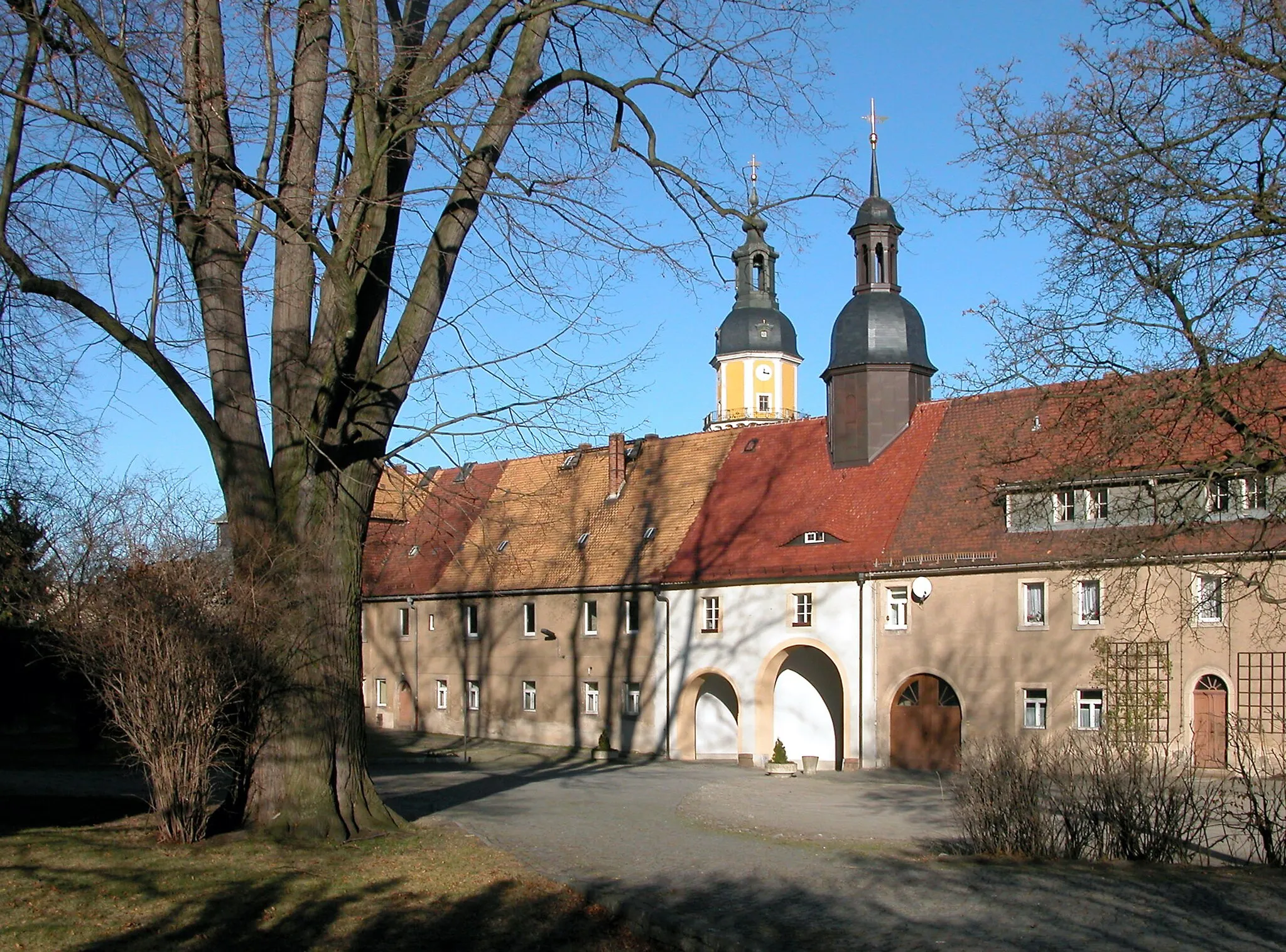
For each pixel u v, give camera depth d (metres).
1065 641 29.88
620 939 9.76
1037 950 8.87
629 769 34.66
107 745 33.53
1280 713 25.84
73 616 14.23
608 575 42.00
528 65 14.62
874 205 38.75
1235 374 12.64
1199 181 12.91
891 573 33.44
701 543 39.97
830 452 39.09
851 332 38.09
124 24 12.95
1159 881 11.45
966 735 31.39
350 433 14.16
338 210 13.07
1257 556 14.52
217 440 13.70
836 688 37.59
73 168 12.67
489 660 46.53
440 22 13.83
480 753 41.06
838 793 25.41
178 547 14.24
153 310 12.93
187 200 13.29
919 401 38.19
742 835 17.09
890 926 9.75
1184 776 13.82
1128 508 14.43
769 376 75.12
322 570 13.97
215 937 9.19
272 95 13.08
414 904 10.51
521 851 14.32
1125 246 13.10
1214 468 13.04
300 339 14.31
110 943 8.89
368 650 53.28
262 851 12.55
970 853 14.24
